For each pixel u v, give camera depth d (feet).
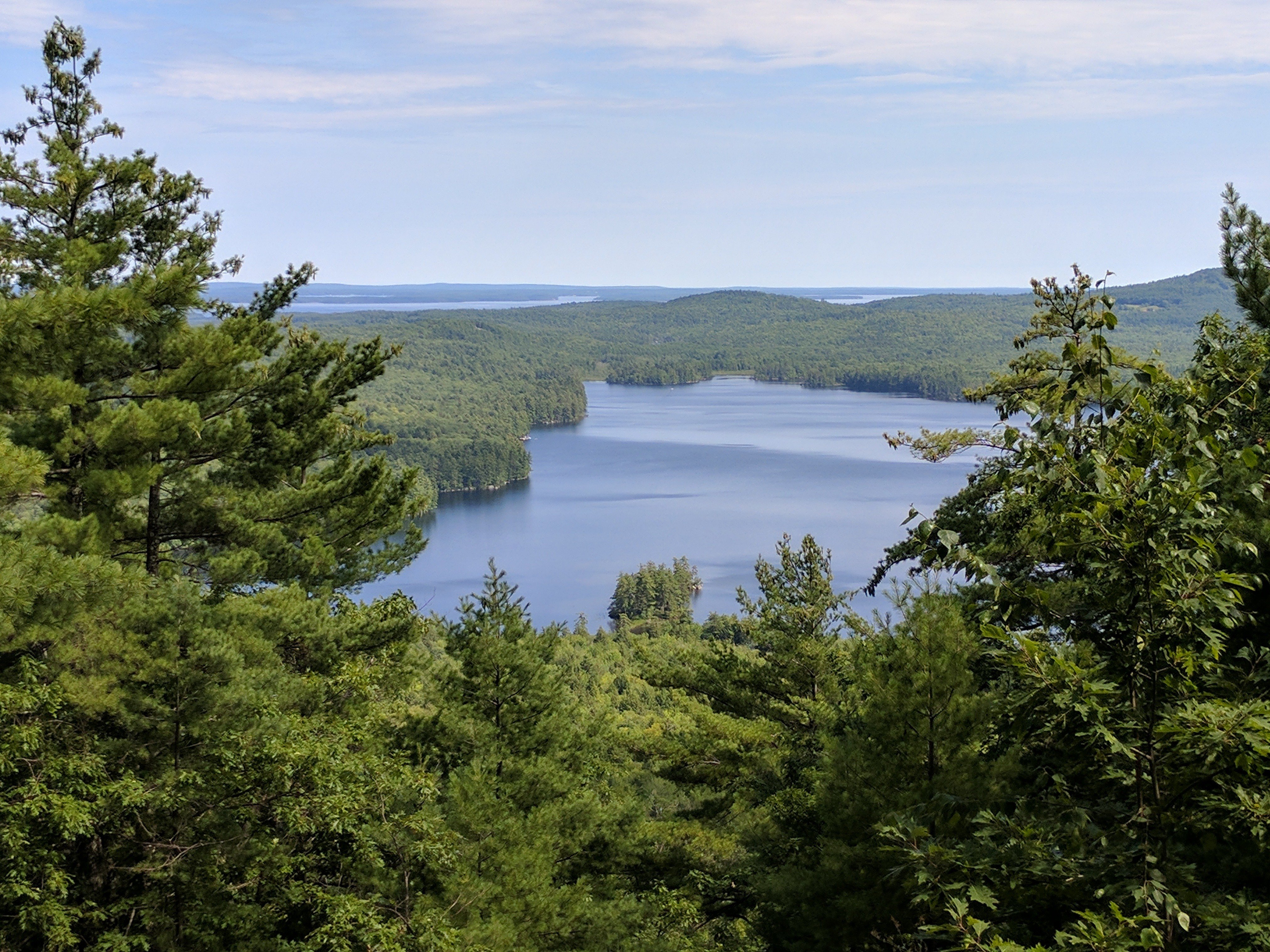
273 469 54.08
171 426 41.55
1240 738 17.26
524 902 35.58
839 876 30.12
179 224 51.88
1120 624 18.90
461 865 34.60
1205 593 17.49
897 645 30.83
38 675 31.55
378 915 31.96
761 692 53.21
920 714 29.73
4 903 30.17
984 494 45.34
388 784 33.60
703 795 55.36
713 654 55.42
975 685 29.73
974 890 18.99
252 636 41.65
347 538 60.08
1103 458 18.24
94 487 40.81
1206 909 18.51
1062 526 18.71
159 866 32.63
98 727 35.55
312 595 57.52
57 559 30.78
